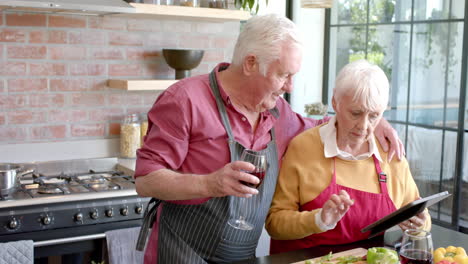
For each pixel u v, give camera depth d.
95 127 3.59
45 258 2.84
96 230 2.94
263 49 1.73
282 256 1.82
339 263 1.73
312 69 4.97
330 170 2.00
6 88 3.30
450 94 4.04
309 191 1.99
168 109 1.81
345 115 1.87
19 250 2.69
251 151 1.70
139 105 3.71
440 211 4.24
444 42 4.05
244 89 1.85
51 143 3.43
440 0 4.05
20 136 3.38
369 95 1.80
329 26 4.93
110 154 3.63
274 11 4.69
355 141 1.91
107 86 3.59
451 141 4.08
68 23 3.42
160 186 1.72
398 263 1.65
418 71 4.26
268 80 1.76
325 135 2.01
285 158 2.05
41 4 2.82
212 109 1.85
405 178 2.06
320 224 1.80
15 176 2.91
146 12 3.26
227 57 3.95
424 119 4.26
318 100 5.05
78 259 2.92
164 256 1.93
